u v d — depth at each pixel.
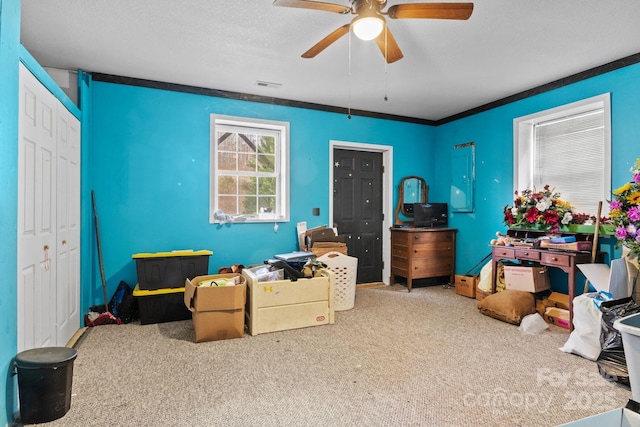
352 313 3.87
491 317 3.71
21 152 2.07
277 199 4.70
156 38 2.99
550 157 4.21
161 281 3.58
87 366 2.53
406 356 2.71
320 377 2.37
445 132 5.54
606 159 3.46
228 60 3.44
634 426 1.19
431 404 2.04
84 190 3.50
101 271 3.66
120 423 1.85
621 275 2.85
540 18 2.64
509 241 4.05
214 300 3.02
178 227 4.11
